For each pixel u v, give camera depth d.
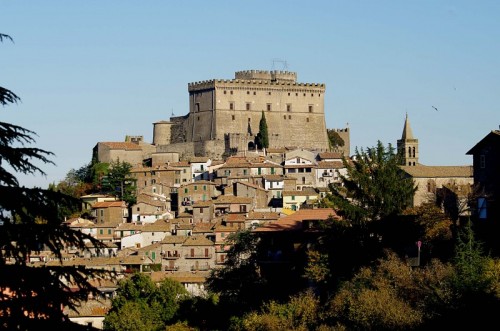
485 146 139.62
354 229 130.25
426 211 134.25
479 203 133.00
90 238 36.50
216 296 162.12
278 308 116.31
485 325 86.94
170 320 162.38
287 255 143.50
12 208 34.53
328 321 107.50
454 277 93.19
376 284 105.75
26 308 34.75
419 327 90.88
